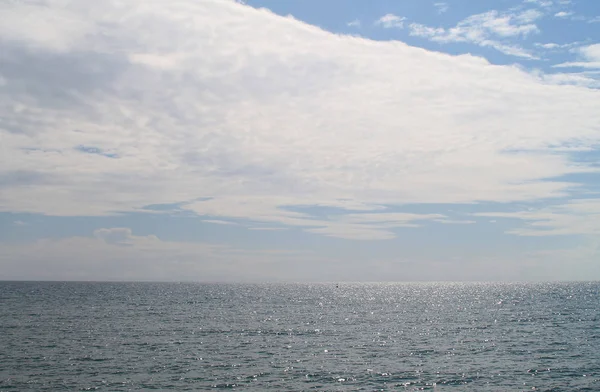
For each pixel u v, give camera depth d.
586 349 63.06
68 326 82.31
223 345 64.94
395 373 49.53
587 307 134.88
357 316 108.38
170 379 46.59
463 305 147.25
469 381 46.69
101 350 59.88
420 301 171.00
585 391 43.53
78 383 44.69
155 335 73.19
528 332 79.75
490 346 65.38
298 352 60.38
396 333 78.31
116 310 115.12
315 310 125.75
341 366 52.59
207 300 165.75
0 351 58.19
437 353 60.16
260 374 48.91
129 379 46.38
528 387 44.81
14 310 110.44
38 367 50.47
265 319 99.88
